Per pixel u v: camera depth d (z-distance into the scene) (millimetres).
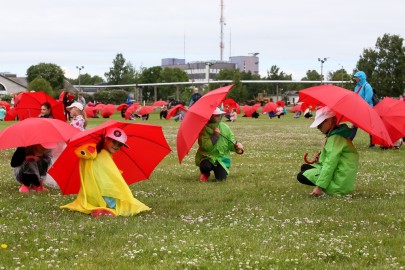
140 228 8367
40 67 126750
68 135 10328
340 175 10773
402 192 11430
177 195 11172
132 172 10664
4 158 17828
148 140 10266
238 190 11680
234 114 49906
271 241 7613
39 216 9305
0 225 8586
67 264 6652
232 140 13117
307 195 11023
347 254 7039
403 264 6727
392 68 88688
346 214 9320
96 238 7832
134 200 9609
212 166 12992
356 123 9969
